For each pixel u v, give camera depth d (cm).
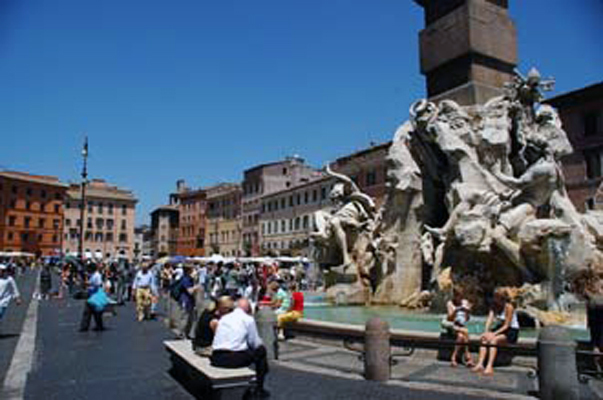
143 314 1495
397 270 1309
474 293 1036
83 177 3025
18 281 3975
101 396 634
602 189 1511
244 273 2589
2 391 662
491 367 658
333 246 1474
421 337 747
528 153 1151
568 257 976
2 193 8425
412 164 1326
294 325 949
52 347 1013
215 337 611
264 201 7088
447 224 1103
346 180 1521
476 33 1243
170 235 10412
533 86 1159
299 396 596
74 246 9844
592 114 3822
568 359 534
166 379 722
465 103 1237
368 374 653
